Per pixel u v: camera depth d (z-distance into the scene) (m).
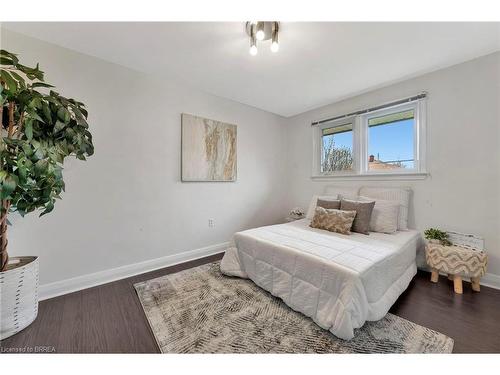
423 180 2.39
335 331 1.29
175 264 2.56
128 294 1.86
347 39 1.78
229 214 3.17
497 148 1.95
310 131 3.61
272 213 3.77
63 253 1.92
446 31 1.68
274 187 3.79
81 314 1.57
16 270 1.36
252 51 1.74
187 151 2.68
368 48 1.91
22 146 1.22
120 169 2.21
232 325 1.45
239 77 2.46
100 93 2.08
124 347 1.26
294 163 3.87
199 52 1.98
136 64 2.19
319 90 2.81
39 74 1.36
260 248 1.93
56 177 1.37
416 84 2.43
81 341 1.31
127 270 2.26
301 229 2.40
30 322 1.44
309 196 3.64
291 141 3.92
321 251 1.65
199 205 2.84
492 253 1.98
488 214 2.00
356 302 1.31
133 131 2.28
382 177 2.73
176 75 2.42
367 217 2.28
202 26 1.65
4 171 1.17
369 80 2.52
